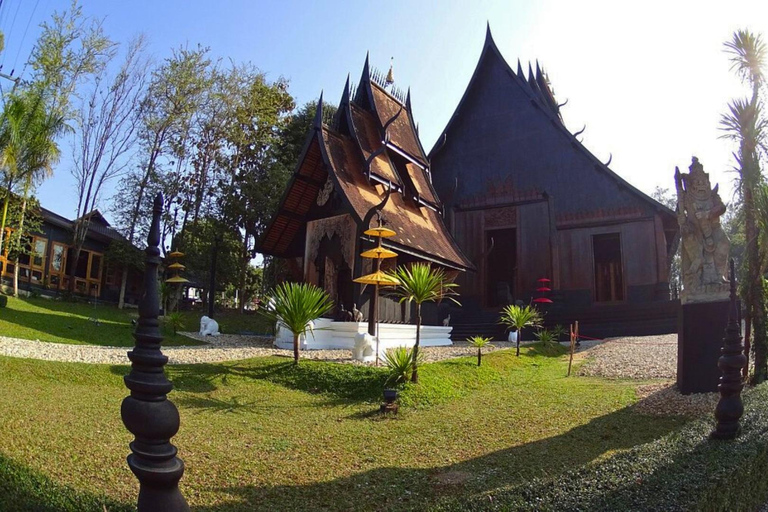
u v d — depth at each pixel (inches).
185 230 1117.7
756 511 173.6
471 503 124.1
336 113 672.4
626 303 867.4
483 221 995.3
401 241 593.9
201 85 1104.8
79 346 515.2
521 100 1016.9
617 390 387.5
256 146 1171.9
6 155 718.5
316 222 664.4
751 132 346.3
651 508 117.3
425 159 780.6
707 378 339.9
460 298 977.5
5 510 112.4
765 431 204.1
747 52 343.6
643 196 877.2
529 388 416.5
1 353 418.6
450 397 378.9
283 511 178.5
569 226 930.7
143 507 102.2
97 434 246.1
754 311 351.3
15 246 860.6
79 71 954.1
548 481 138.4
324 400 365.1
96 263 1107.9
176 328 692.1
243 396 359.9
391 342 607.8
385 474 218.4
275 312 450.9
